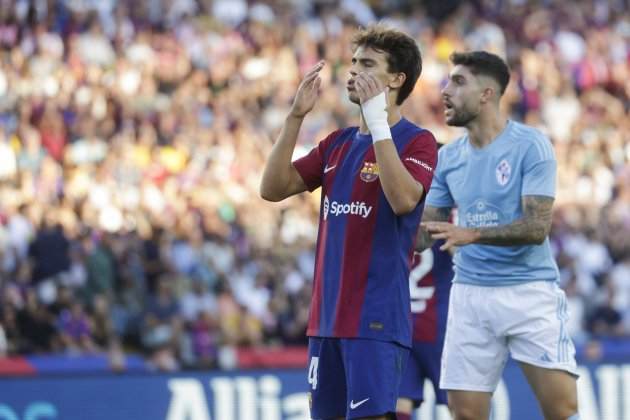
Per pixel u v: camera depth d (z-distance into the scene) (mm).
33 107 53875
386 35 18094
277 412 35438
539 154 21422
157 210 49938
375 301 17656
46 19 59875
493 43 71750
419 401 25656
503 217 21828
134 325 42875
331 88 62156
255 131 58312
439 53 69812
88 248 43906
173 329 42031
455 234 19875
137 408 34281
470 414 22312
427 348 25391
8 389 33250
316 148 18750
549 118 67875
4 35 58344
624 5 79188
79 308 41312
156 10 63969
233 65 62406
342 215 17953
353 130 18578
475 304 22109
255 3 68000
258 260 48938
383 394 17453
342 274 17797
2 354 39250
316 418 18250
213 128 57094
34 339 40062
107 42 60031
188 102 57938
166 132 55656
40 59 56875
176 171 53250
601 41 75062
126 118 55500
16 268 42875
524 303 21750
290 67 63312
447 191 22812
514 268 21812
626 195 61156
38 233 43344
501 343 22156
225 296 44594
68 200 48031
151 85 57969
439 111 64688
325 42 66375
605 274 54750
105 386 34125
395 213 17531
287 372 35719
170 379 34688
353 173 18000
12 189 48906
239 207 51750
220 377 35156
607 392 36969
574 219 57188
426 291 25453
